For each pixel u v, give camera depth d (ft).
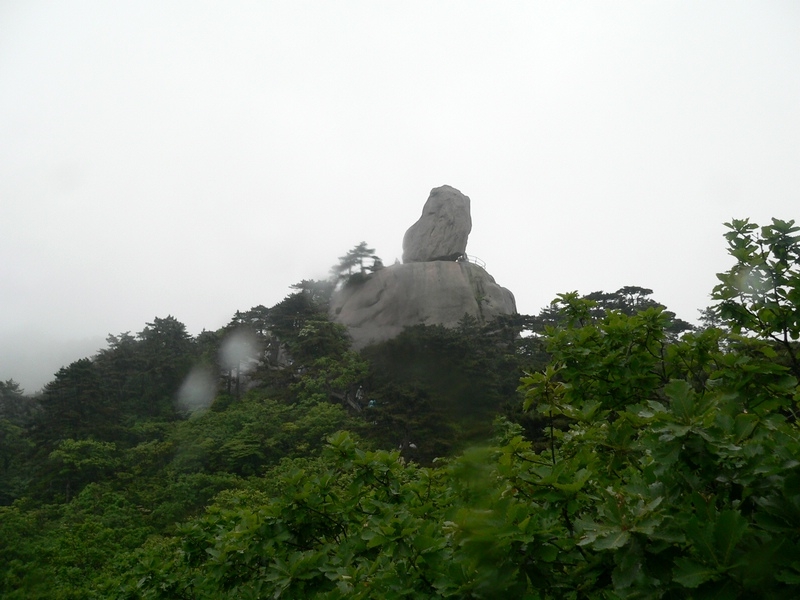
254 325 139.74
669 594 6.38
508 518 7.07
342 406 90.22
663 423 7.54
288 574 11.25
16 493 93.50
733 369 10.99
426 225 169.68
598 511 7.68
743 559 5.89
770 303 12.48
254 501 57.41
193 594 18.20
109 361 140.97
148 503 77.92
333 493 13.61
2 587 52.01
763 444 7.35
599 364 12.78
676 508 7.16
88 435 105.70
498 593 6.84
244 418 100.42
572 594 7.51
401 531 9.38
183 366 138.00
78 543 59.16
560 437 11.89
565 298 15.43
